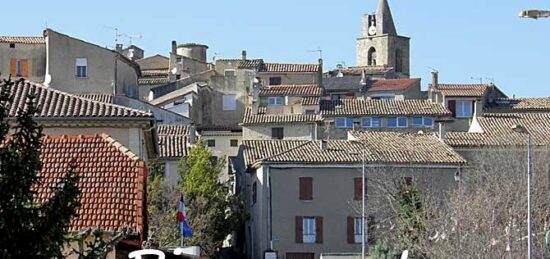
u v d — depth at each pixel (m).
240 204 120.75
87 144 55.75
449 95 162.75
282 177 121.56
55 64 139.88
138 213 51.78
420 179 119.69
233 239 137.25
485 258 88.38
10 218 28.95
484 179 114.19
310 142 126.62
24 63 139.62
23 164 29.38
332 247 120.75
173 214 90.62
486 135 132.88
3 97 29.97
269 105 164.50
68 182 30.12
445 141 128.38
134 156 55.06
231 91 172.62
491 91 175.25
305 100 157.62
